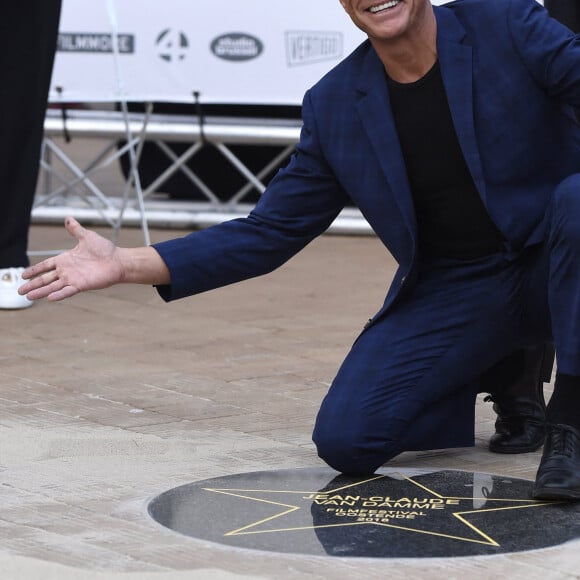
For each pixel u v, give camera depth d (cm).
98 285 597
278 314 1040
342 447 616
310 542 524
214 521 552
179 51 1358
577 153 635
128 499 585
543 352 677
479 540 525
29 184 1049
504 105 611
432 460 663
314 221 655
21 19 1027
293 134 1377
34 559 495
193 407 756
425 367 634
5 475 621
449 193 624
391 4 590
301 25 1348
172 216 1462
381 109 619
